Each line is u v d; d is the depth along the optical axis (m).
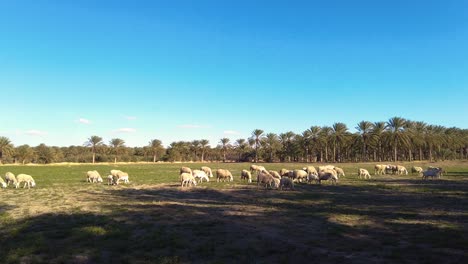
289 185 31.00
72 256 10.88
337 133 112.50
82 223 15.77
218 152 162.25
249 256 10.78
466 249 11.18
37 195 27.20
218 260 10.32
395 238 12.75
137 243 12.36
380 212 18.30
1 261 10.41
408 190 28.66
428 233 13.38
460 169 61.62
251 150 150.25
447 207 19.67
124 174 39.22
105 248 11.73
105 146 136.62
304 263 10.07
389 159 127.38
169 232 14.02
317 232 13.94
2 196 26.58
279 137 137.38
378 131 102.62
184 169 46.62
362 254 10.91
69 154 147.88
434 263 9.91
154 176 50.78
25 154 114.56
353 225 15.10
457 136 116.56
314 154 137.00
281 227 14.96
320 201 22.72
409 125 105.44
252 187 32.47
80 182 40.03
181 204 21.88
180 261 10.33
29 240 12.60
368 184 34.28
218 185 34.69
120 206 21.03
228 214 18.19
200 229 14.62
